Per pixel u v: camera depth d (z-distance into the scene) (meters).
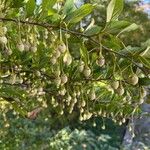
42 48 0.53
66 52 0.44
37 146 1.54
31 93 0.58
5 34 0.46
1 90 0.58
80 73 0.54
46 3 0.43
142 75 0.48
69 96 0.56
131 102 0.62
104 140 1.83
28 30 0.44
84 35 0.44
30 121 1.58
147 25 1.87
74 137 1.75
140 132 1.92
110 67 0.49
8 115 1.45
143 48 0.44
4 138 1.35
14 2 0.45
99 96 0.61
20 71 0.56
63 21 0.43
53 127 1.86
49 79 0.58
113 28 0.42
